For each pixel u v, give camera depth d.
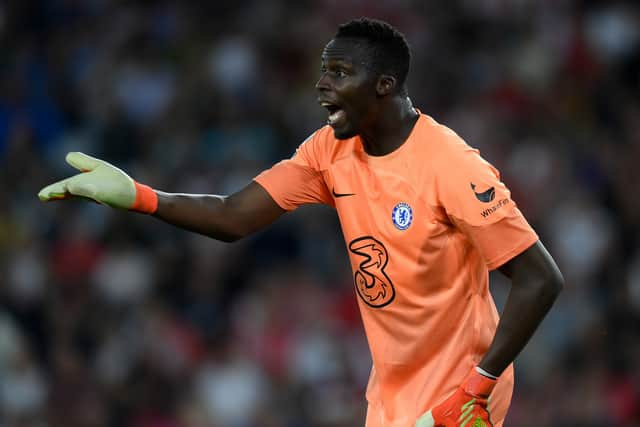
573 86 49.44
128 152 46.09
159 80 48.31
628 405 37.12
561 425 36.62
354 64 15.58
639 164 46.56
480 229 15.27
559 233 43.22
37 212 42.47
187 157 44.84
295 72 49.03
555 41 50.62
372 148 16.12
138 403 36.44
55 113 47.44
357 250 16.19
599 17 51.62
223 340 38.25
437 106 48.00
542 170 45.06
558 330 39.34
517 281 15.42
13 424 35.78
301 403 36.72
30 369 36.97
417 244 15.64
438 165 15.52
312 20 50.31
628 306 41.03
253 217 17.03
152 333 37.53
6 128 46.38
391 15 50.81
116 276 39.91
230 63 48.44
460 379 16.02
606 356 38.53
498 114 47.75
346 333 38.62
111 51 49.47
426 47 49.72
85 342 37.97
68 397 36.56
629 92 49.94
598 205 44.88
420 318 15.98
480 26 51.19
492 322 16.30
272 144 45.91
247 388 36.84
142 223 41.34
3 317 38.06
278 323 38.22
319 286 39.81
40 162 45.06
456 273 15.84
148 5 51.34
